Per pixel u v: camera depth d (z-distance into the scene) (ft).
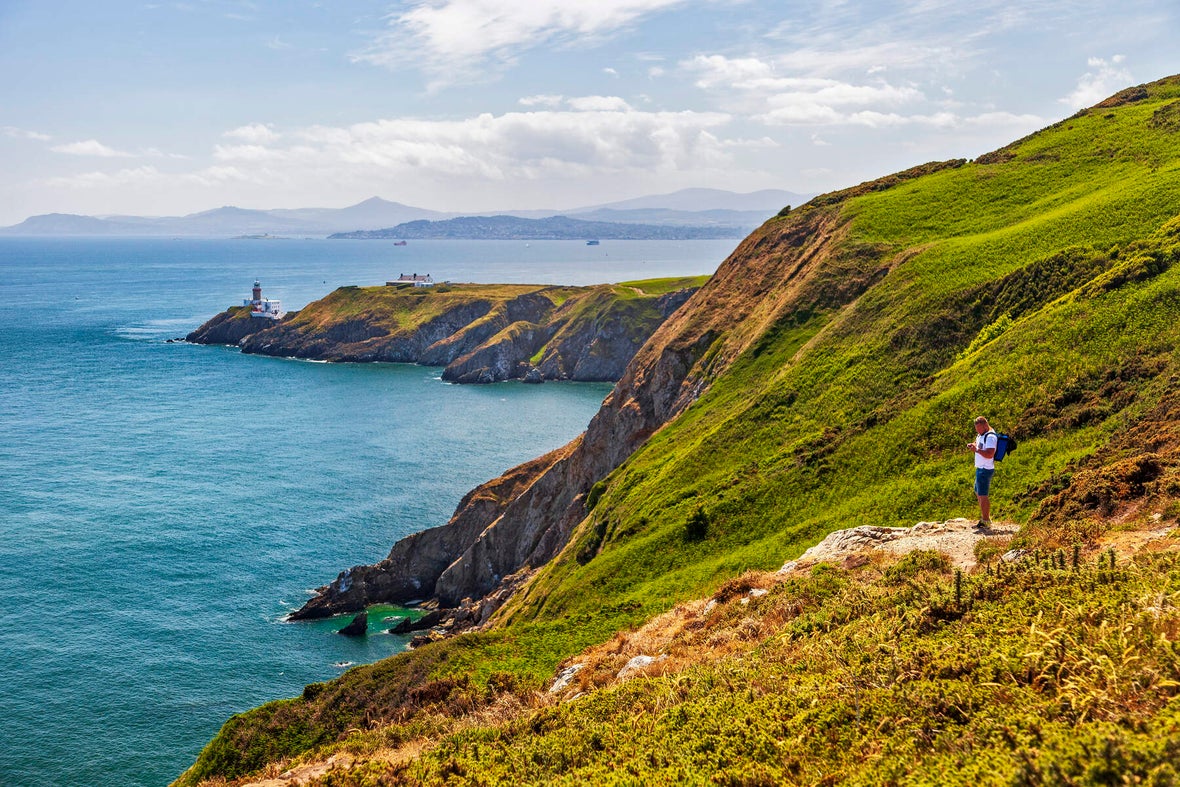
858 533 87.61
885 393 153.38
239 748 92.02
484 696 80.43
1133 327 116.06
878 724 35.91
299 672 207.82
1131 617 36.60
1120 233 157.07
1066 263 152.76
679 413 231.71
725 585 85.97
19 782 160.04
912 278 187.21
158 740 175.73
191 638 221.25
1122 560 50.98
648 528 156.15
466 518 276.00
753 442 165.07
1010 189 226.99
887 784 30.63
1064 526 64.54
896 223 232.53
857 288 209.15
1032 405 114.21
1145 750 25.73
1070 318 127.95
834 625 56.59
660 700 49.67
